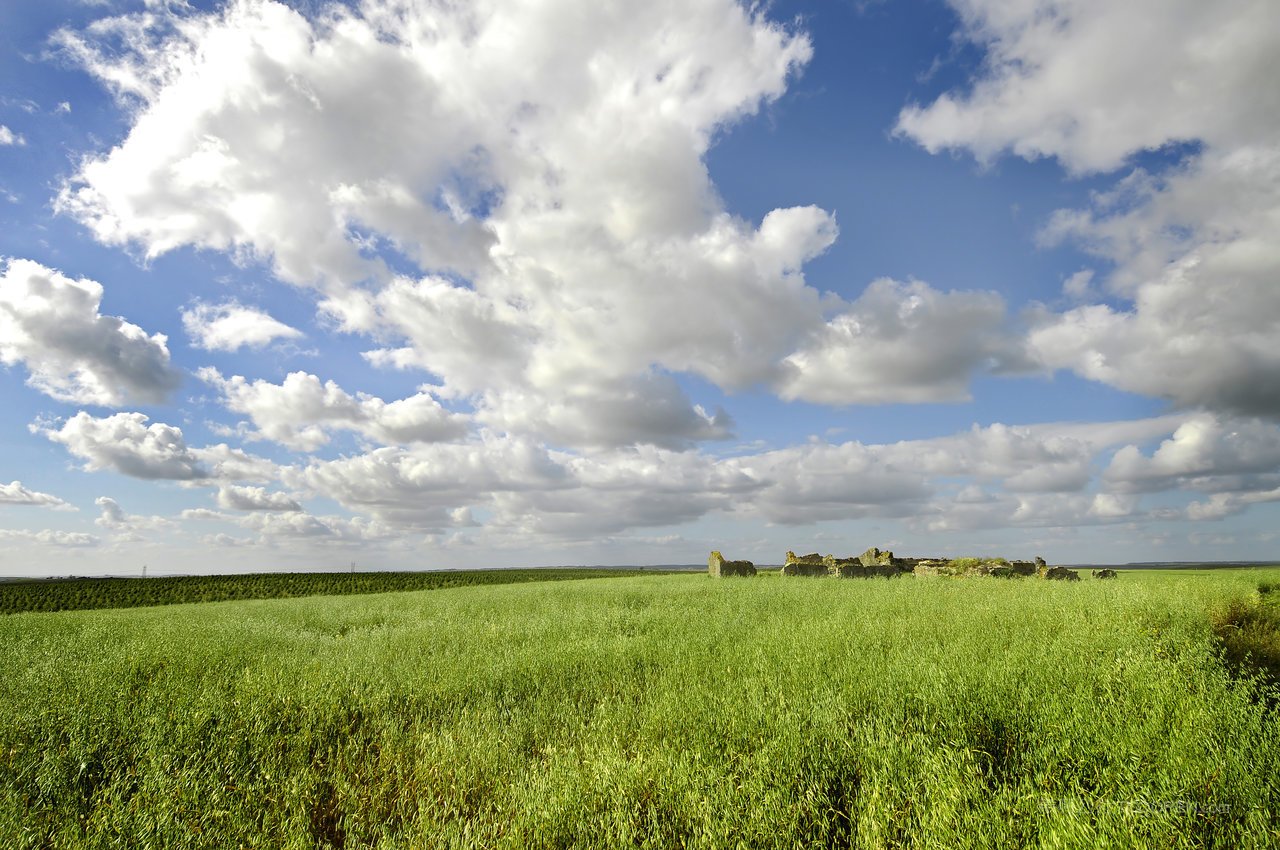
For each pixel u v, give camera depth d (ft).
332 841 12.39
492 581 188.44
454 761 14.30
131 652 26.61
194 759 14.88
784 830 10.62
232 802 12.87
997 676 17.19
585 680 21.72
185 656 25.77
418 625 38.65
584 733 15.99
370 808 13.00
